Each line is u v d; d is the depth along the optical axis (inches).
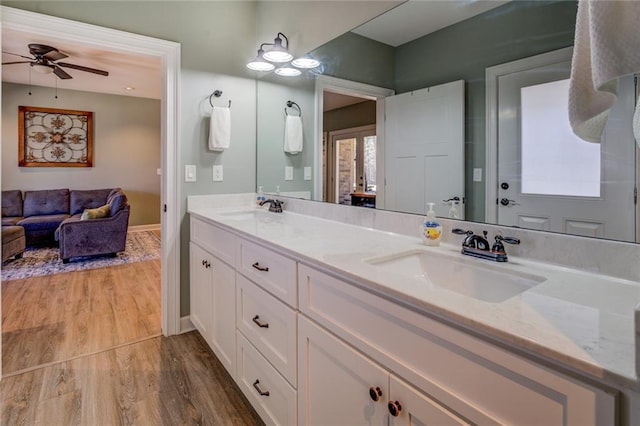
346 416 39.9
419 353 31.0
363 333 37.2
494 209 48.9
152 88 223.9
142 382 73.0
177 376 75.2
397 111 63.1
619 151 36.7
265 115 100.8
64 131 226.1
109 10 80.3
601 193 38.3
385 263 45.6
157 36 86.5
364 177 69.5
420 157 59.2
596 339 23.0
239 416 63.6
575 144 40.5
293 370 49.3
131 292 128.3
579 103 29.0
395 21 63.3
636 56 22.5
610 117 37.1
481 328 25.6
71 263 167.3
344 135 74.5
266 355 56.2
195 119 93.7
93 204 223.6
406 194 61.3
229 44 98.4
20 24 70.9
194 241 90.4
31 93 215.2
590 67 28.0
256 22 103.3
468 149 52.4
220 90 97.2
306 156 85.8
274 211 91.3
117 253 187.5
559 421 22.0
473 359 26.7
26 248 195.5
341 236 59.1
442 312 28.2
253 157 104.5
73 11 76.2
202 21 93.4
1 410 63.7
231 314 68.8
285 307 50.8
